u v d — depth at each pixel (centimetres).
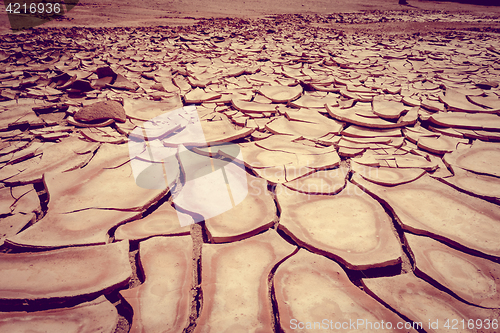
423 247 191
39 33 877
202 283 168
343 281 171
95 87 467
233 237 197
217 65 615
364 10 1847
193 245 201
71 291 159
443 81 527
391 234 201
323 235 200
